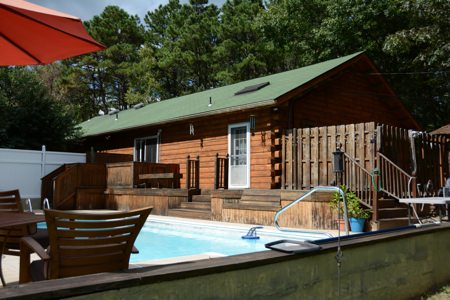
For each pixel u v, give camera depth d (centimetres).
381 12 1945
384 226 738
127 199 1211
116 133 1587
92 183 1269
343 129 855
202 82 3169
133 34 3506
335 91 1241
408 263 376
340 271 295
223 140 1188
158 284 196
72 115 1738
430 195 903
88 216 246
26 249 315
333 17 2047
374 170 745
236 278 229
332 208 745
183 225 896
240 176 1124
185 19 3294
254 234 736
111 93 3462
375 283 330
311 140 925
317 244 296
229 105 1114
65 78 3108
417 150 901
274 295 249
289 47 2395
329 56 2131
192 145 1289
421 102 2053
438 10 1648
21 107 1567
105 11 3459
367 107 1366
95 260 259
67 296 167
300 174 940
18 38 332
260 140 1075
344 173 830
